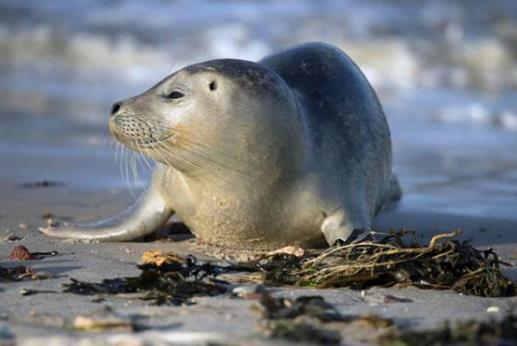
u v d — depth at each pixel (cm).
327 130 2947
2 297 2220
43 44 8519
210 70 2708
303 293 2323
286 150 2750
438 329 1923
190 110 2683
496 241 3194
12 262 2620
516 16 8912
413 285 2431
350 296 2311
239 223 2834
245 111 2689
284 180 2788
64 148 4938
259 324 1956
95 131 5472
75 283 2294
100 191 3922
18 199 3716
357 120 3059
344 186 2912
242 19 8738
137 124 2706
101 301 2180
